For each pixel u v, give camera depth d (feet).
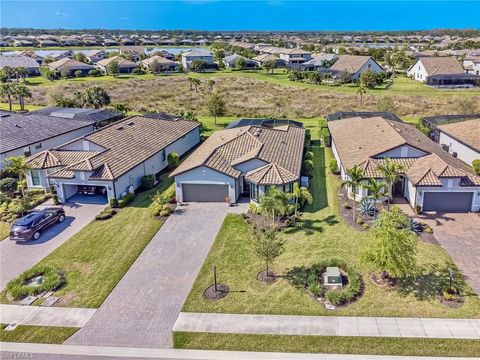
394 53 494.59
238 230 103.35
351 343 64.54
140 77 370.53
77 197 128.16
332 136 160.45
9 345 67.00
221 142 142.61
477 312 70.54
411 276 81.00
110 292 80.28
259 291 78.79
